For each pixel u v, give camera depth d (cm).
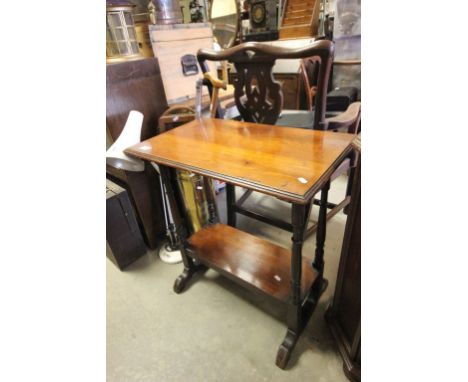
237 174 71
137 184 145
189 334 118
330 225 175
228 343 114
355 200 84
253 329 118
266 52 98
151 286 143
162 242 171
